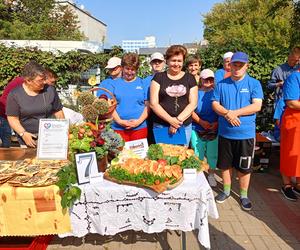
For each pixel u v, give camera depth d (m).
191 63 4.40
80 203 2.36
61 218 2.31
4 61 7.52
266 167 5.30
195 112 4.30
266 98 6.57
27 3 25.69
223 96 3.65
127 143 2.91
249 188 4.59
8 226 2.29
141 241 3.09
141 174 2.34
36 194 2.25
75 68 7.57
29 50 7.66
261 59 6.52
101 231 2.42
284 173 3.95
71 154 2.47
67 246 3.02
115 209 2.38
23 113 3.18
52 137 2.59
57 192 2.26
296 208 3.93
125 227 2.42
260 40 18.92
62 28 26.39
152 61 4.16
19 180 2.29
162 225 2.40
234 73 3.55
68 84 7.61
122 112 3.71
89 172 2.39
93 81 3.84
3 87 7.64
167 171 2.36
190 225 2.40
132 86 3.74
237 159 3.78
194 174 2.48
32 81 3.06
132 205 2.38
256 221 3.57
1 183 2.30
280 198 4.23
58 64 7.47
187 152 2.72
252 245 3.08
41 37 23.61
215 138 4.29
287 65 5.08
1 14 24.19
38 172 2.42
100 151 2.45
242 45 6.70
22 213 2.28
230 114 3.55
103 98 2.83
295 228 3.42
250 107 3.54
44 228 2.31
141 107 3.78
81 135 2.46
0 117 5.04
